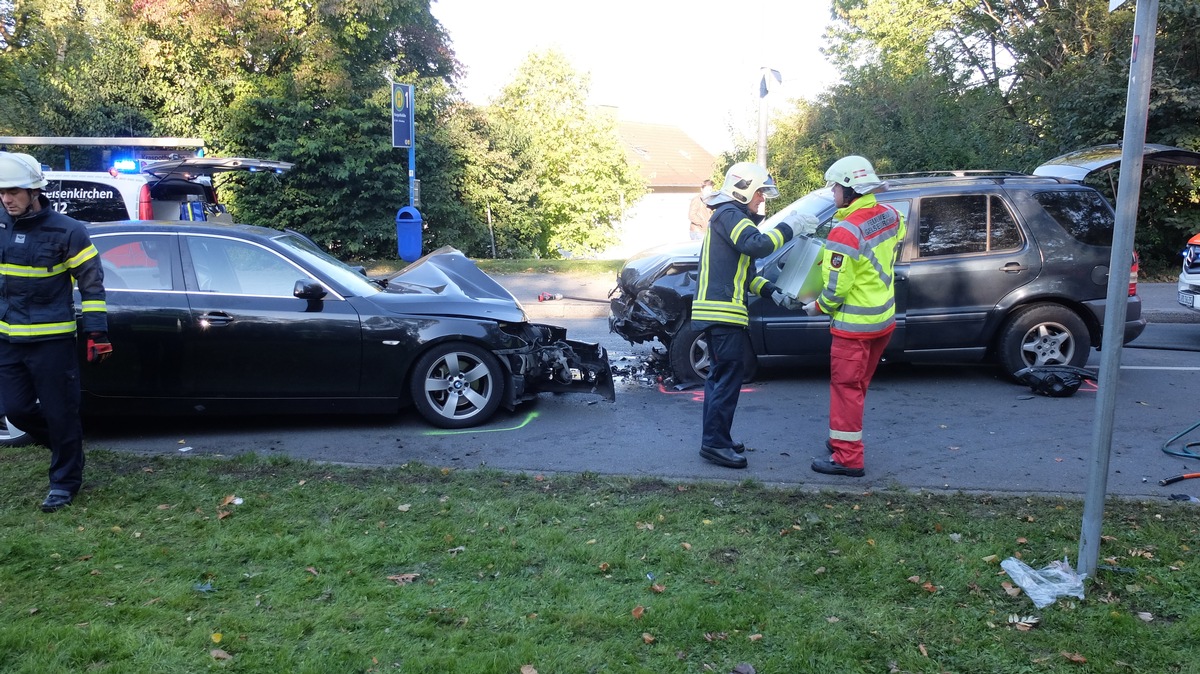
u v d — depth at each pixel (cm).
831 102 1841
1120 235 336
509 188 2411
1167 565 378
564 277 1535
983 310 747
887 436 615
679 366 775
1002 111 1792
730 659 308
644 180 3678
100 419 659
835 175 498
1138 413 669
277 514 436
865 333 499
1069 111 1486
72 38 2156
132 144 1694
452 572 374
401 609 338
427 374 625
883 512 444
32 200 432
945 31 2183
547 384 695
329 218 2072
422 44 2616
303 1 2138
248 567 375
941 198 745
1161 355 908
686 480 506
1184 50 1433
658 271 779
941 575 371
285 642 313
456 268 734
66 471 448
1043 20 1634
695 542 405
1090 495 357
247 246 613
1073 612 339
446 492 473
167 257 598
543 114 3083
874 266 498
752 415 676
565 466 545
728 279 518
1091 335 773
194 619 329
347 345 606
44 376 435
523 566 380
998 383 780
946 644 318
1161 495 484
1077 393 739
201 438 612
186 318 586
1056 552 392
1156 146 1022
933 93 1712
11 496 461
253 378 599
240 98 2000
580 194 3119
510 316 645
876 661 309
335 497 460
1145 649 314
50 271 433
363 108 2047
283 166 1686
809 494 473
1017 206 750
